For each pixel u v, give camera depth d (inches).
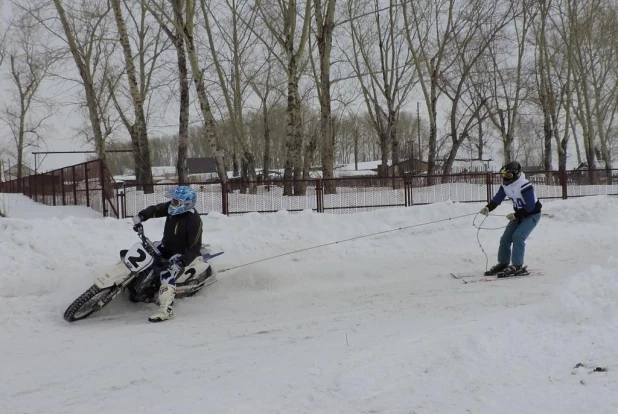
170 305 269.9
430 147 1301.7
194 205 286.7
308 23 963.3
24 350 221.0
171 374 187.6
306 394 154.9
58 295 291.3
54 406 162.9
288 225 483.8
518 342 183.5
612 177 807.1
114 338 235.9
